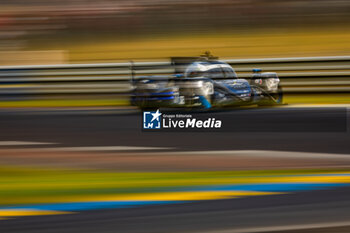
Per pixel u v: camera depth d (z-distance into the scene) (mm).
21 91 43688
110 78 44938
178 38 63562
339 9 65000
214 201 14477
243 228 12336
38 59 55562
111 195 15367
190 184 16406
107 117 31406
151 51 60750
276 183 16266
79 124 28953
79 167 19109
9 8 70750
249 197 14797
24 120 31047
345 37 59000
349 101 37469
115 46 63344
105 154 21234
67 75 45594
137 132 25984
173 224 12695
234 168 18422
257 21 64562
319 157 19906
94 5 70062
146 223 12805
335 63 41312
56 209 14078
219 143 22891
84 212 13750
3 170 18844
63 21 68875
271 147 21875
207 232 12125
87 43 65188
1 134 26297
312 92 41844
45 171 18609
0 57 55188
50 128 27859
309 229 12172
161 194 15320
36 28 68062
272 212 13438
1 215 13633
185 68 31547
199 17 65562
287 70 42469
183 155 20750
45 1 72250
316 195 14859
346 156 20016
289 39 60094
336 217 12992
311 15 64500
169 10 68438
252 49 57625
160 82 31484
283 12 65500
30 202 14805
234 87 30109
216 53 58031
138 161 19859
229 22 65938
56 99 43375
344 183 16094
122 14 68750
